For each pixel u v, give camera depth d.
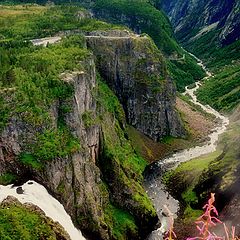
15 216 97.12
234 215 125.25
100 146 148.38
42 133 115.56
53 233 100.25
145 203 141.38
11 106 114.12
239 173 138.88
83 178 122.75
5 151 112.25
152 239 132.38
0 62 129.12
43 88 122.69
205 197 143.25
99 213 124.06
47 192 112.44
